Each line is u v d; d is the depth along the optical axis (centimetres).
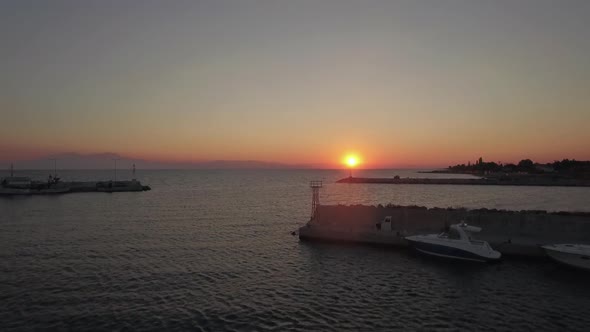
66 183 13200
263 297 2670
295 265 3497
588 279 3111
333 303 2570
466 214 4394
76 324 2214
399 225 4609
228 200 10112
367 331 2159
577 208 8362
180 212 7419
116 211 7525
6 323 2217
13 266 3375
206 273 3225
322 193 13038
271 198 10806
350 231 4381
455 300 2648
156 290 2784
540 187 16175
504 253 3778
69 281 2964
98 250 4012
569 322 2306
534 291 2834
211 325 2217
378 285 2948
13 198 10438
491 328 2217
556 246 3469
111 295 2673
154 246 4244
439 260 3662
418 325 2244
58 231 5178
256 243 4438
